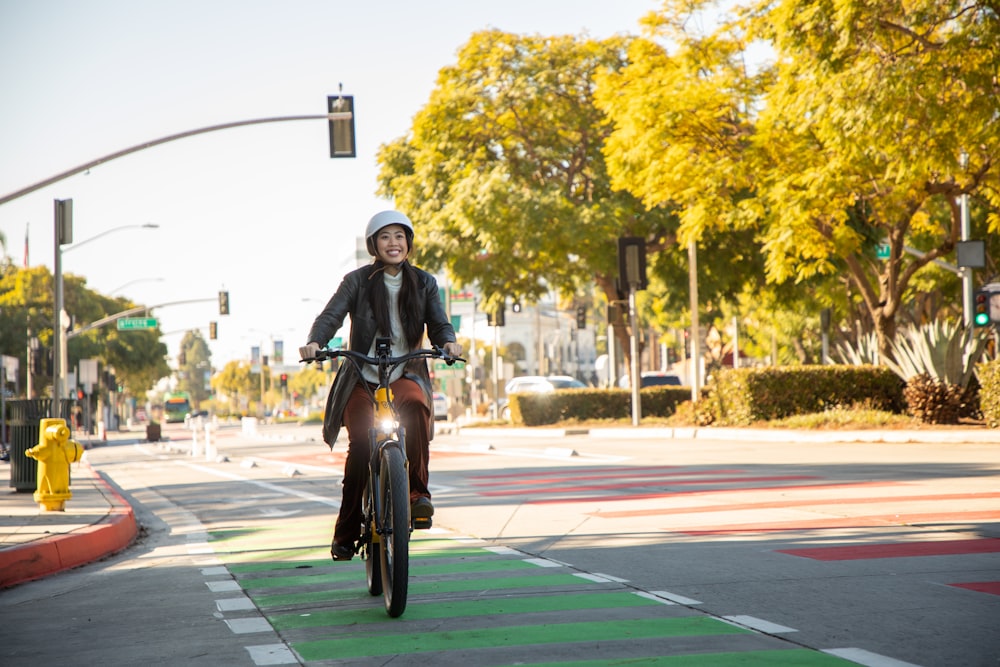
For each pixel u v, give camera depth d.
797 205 25.86
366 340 6.54
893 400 26.41
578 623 5.88
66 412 35.72
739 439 25.59
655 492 13.16
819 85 23.02
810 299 47.06
